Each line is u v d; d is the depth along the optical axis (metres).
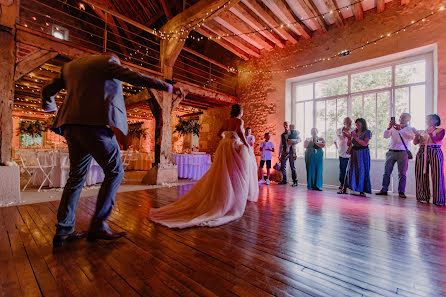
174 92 1.80
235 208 2.69
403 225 2.48
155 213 2.63
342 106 5.83
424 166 3.80
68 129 1.66
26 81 5.61
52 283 1.24
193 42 9.02
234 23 5.63
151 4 8.14
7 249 1.68
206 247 1.79
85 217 2.56
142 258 1.57
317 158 5.04
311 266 1.52
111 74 1.63
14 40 3.52
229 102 7.64
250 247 1.82
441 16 4.29
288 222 2.54
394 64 5.06
